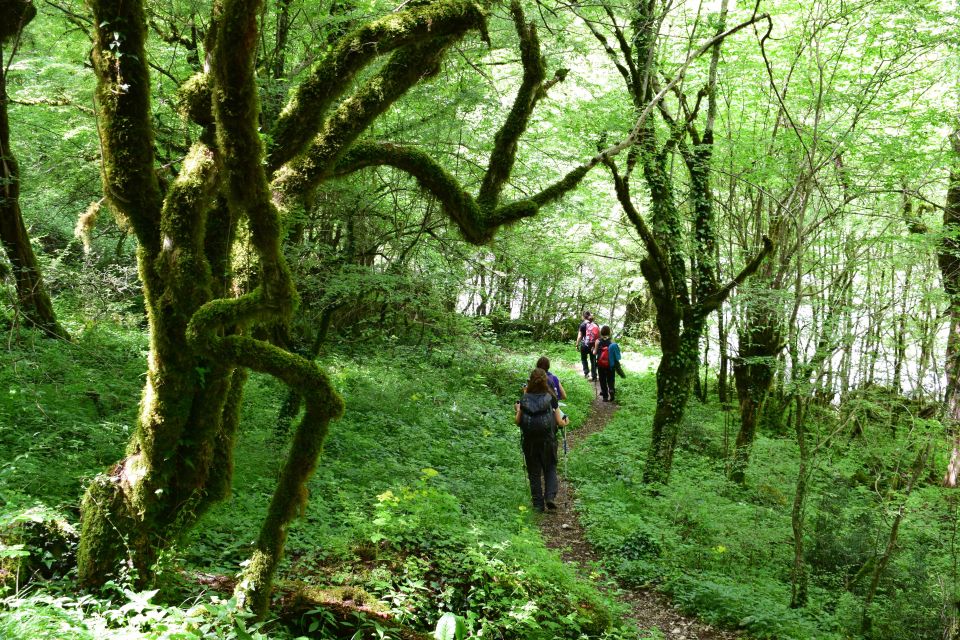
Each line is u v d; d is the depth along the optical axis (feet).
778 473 35.35
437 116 30.25
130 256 35.73
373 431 31.45
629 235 51.90
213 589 13.47
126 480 12.28
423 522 19.49
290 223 13.83
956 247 35.70
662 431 34.01
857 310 31.96
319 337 31.22
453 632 10.91
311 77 13.39
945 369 36.83
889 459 32.04
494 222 16.85
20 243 28.25
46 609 10.07
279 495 12.02
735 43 37.50
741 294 34.94
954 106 36.70
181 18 28.50
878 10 30.94
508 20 26.53
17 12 24.40
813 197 34.94
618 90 38.70
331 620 13.47
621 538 25.16
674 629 19.79
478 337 45.83
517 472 31.96
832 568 25.59
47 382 23.18
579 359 79.51
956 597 20.79
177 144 28.04
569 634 16.66
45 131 30.76
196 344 11.41
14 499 14.17
